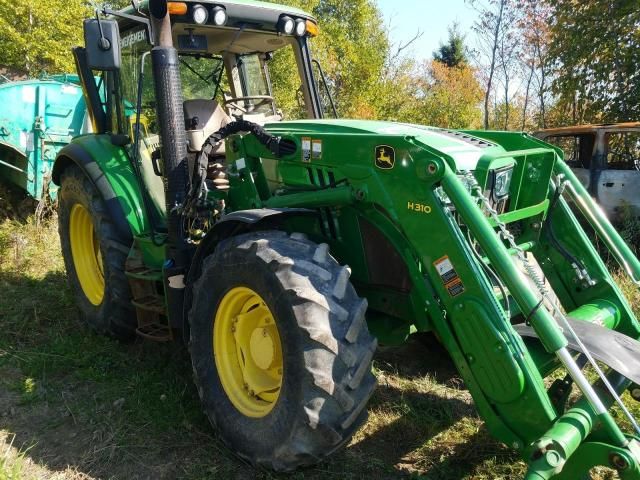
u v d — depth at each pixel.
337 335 2.57
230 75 4.61
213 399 3.06
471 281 2.54
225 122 4.07
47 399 3.55
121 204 4.07
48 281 5.62
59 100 7.36
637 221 7.21
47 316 4.82
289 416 2.61
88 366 3.97
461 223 2.79
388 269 3.05
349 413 2.58
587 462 2.24
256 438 2.80
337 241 3.22
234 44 4.43
